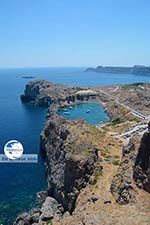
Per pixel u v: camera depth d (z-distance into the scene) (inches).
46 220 3971.5
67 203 4188.0
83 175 4124.0
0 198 4734.3
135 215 2908.5
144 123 7500.0
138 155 3425.2
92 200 3548.2
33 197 4778.5
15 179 5428.2
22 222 3941.9
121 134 6569.9
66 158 4443.9
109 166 4303.6
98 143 5177.2
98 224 2824.8
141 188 3275.1
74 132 5354.3
